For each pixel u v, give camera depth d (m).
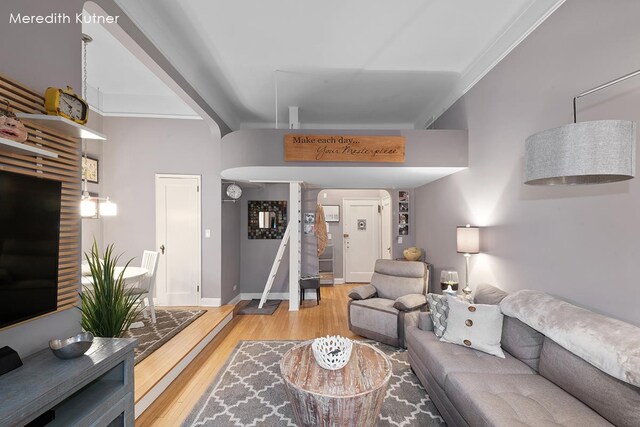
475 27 2.84
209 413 2.28
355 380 1.89
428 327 2.79
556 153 1.45
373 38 3.00
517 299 2.25
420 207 5.48
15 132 1.36
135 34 2.43
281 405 2.39
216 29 2.84
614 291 1.83
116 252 4.68
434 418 2.23
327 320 4.52
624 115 1.77
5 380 1.28
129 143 4.71
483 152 3.30
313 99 4.49
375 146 3.62
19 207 1.42
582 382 1.63
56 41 1.70
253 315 4.77
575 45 2.10
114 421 1.67
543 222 2.41
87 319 2.16
